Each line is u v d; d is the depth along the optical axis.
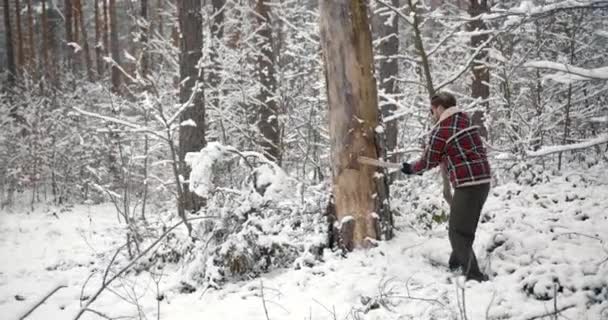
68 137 11.45
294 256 4.98
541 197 5.43
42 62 20.98
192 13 8.59
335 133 4.77
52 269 5.77
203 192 4.94
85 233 7.63
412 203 5.73
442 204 5.54
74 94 13.12
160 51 10.77
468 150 3.99
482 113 8.32
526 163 6.19
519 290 3.80
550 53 8.33
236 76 10.15
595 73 3.74
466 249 4.04
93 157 11.33
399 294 3.90
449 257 4.47
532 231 4.64
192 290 4.59
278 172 5.20
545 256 4.19
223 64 9.72
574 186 5.73
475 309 3.56
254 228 4.80
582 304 3.47
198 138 8.62
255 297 4.22
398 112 7.31
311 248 4.88
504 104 8.15
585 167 7.04
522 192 5.66
